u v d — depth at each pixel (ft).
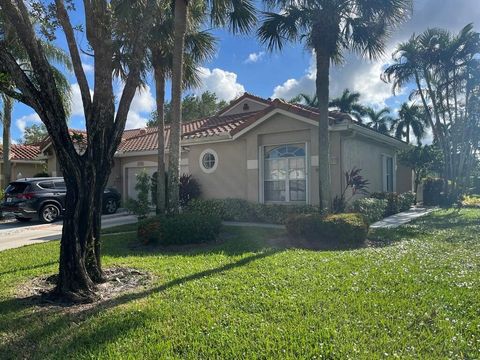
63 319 17.16
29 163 90.58
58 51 53.72
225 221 50.96
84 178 20.99
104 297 20.29
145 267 26.25
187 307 17.71
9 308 18.81
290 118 48.70
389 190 64.90
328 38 39.27
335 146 47.21
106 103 21.61
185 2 39.37
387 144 62.28
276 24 40.45
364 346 13.46
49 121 19.93
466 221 47.03
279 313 16.61
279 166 50.96
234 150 54.39
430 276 21.54
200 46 48.24
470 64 73.00
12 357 13.89
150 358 13.23
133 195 73.05
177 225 34.96
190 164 58.85
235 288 20.31
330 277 21.85
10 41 22.90
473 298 17.99
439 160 81.30
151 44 43.75
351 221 34.12
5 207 57.93
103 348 14.05
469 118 77.61
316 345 13.61
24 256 32.22
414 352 13.05
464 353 13.00
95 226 22.27
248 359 12.94
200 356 13.29
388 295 18.58
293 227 35.78
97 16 21.83
